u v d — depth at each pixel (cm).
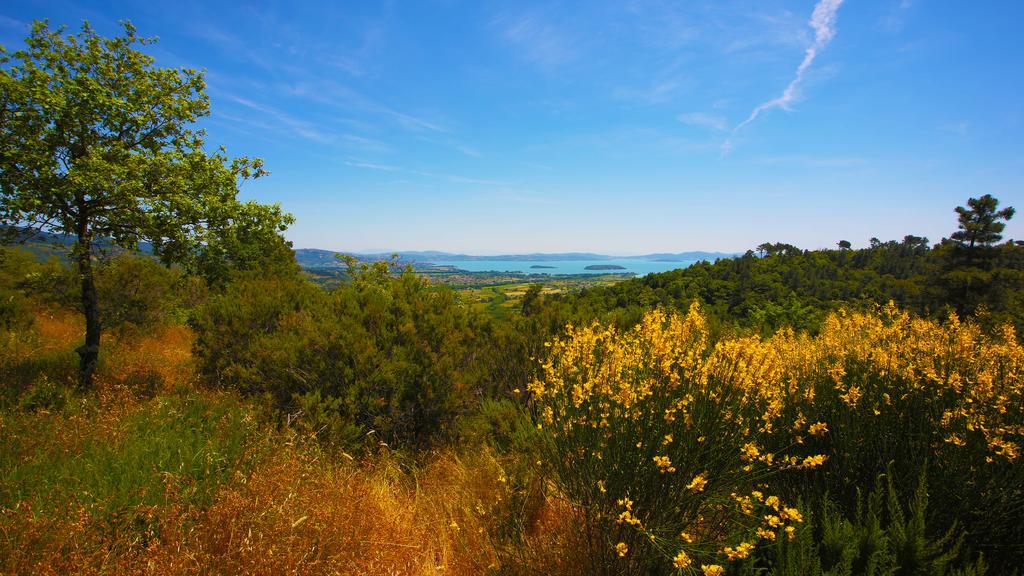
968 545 234
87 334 684
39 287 730
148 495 302
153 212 654
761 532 205
